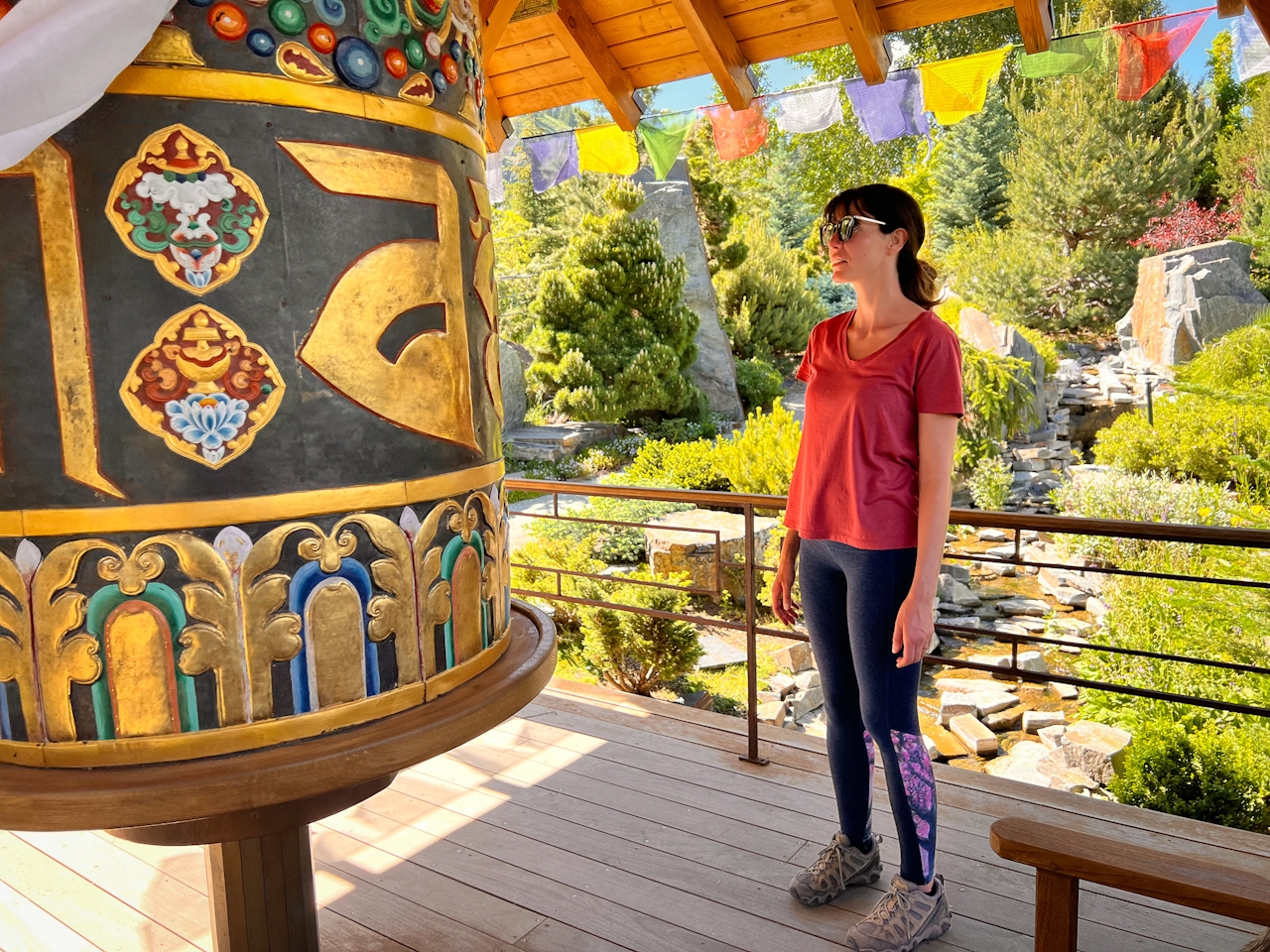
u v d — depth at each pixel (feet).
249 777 3.92
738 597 25.22
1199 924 6.95
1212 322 43.32
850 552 6.44
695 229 50.01
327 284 4.23
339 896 7.75
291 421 4.17
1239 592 17.92
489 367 5.28
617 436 45.55
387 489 4.49
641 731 10.91
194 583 4.02
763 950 6.82
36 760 4.10
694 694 18.60
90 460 3.91
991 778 9.32
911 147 72.64
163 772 3.98
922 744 6.59
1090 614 24.21
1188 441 31.04
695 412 46.57
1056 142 58.29
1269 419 29.63
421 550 4.68
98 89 3.66
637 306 43.34
